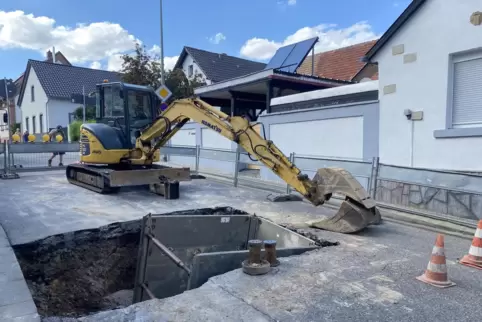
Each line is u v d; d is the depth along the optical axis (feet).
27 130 135.13
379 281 13.29
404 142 27.55
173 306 11.46
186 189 32.94
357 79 64.64
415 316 10.79
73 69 129.49
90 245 19.67
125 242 21.08
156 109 33.50
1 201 26.78
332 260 15.47
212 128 25.32
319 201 20.26
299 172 20.72
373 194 24.71
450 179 20.68
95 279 19.33
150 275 19.49
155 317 10.80
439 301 11.72
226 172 45.24
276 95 46.78
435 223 21.35
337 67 70.64
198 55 93.86
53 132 61.77
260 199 28.60
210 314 10.94
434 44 25.64
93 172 30.94
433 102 25.90
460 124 25.07
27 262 17.38
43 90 118.52
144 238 19.31
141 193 30.63
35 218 21.70
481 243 14.93
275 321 10.52
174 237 20.27
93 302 18.53
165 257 19.81
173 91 76.89
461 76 24.93
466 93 24.71
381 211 24.32
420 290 12.55
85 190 31.81
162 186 29.19
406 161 27.48
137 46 75.72
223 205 26.14
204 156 39.32
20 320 10.24
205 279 14.32
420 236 19.29
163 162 54.29
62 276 18.25
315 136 34.14
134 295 19.38
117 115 32.09
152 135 29.99
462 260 15.23
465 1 23.95
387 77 28.45
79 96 111.65
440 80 25.48
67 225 20.15
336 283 13.09
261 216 23.31
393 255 16.17
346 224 19.76
